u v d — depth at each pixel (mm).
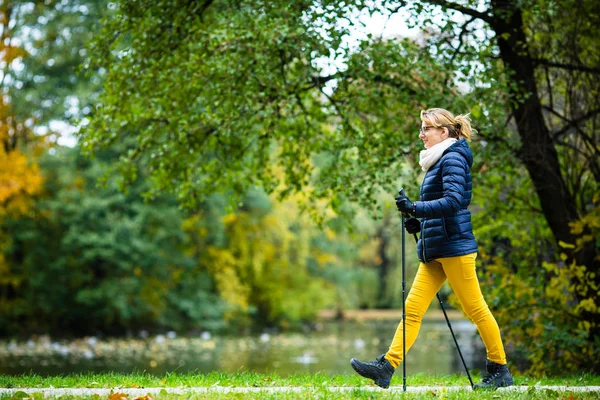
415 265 14633
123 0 12828
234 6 12445
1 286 31234
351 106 12461
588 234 12578
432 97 11727
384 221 47656
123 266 29719
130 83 13391
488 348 6914
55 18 29609
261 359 21438
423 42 12438
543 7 11758
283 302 39500
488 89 11922
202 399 6238
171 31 13047
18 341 28297
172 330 34531
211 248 35531
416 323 6785
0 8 29234
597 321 12617
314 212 14375
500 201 14133
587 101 13359
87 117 14117
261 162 14664
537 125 12984
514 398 6406
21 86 29641
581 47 13109
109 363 19766
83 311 31531
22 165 27297
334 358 21781
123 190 14664
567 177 13852
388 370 6734
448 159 6508
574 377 10180
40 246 30109
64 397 6305
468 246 6566
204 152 14445
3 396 6371
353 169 12945
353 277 48625
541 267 14070
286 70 12578
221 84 12484
